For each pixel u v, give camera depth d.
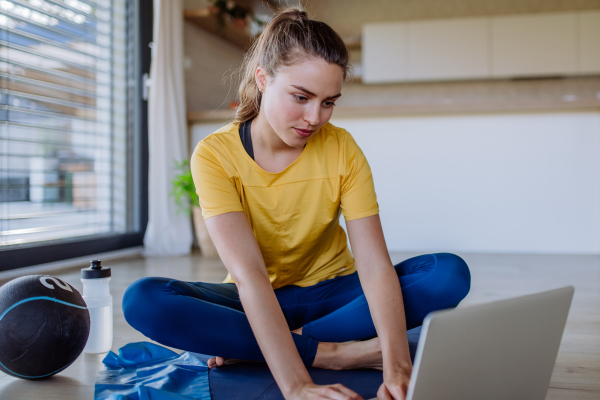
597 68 5.24
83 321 1.14
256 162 1.10
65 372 1.16
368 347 1.06
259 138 1.10
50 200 2.88
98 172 3.27
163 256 3.32
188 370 1.12
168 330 1.04
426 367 0.65
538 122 3.38
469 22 5.39
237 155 1.10
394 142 3.54
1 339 1.05
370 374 1.07
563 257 3.17
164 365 1.15
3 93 2.54
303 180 1.10
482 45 5.38
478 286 2.25
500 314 0.70
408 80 5.54
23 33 2.65
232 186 1.07
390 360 0.84
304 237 1.13
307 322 1.23
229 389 1.02
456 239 3.50
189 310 1.04
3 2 2.53
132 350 1.21
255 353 1.08
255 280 0.91
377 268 1.00
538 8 5.60
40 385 1.08
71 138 3.02
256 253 0.97
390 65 5.54
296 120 0.92
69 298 1.13
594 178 3.34
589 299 1.97
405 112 3.48
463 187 3.48
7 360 1.06
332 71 0.88
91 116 3.18
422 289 1.06
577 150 3.35
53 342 1.08
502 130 3.42
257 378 1.08
